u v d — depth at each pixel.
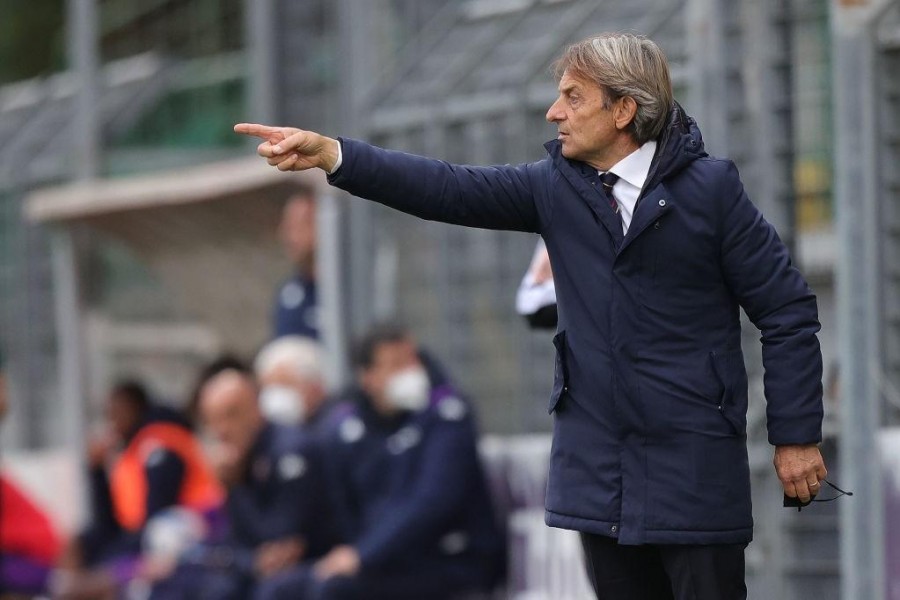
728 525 12.24
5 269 38.62
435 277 27.64
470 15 29.36
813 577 20.41
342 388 27.84
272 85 32.09
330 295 27.97
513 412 26.12
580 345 12.38
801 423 12.16
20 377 38.28
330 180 12.35
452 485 24.78
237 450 26.97
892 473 18.31
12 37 63.66
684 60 23.97
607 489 12.32
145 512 31.47
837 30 18.62
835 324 20.62
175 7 35.34
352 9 30.30
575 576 23.67
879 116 18.64
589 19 26.55
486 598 25.28
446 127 28.06
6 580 25.09
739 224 12.12
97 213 32.16
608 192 12.26
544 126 26.38
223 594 26.91
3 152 38.84
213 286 32.84
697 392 12.15
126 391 32.59
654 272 12.13
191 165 34.91
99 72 36.66
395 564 24.86
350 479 25.56
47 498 35.66
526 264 25.89
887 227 18.66
